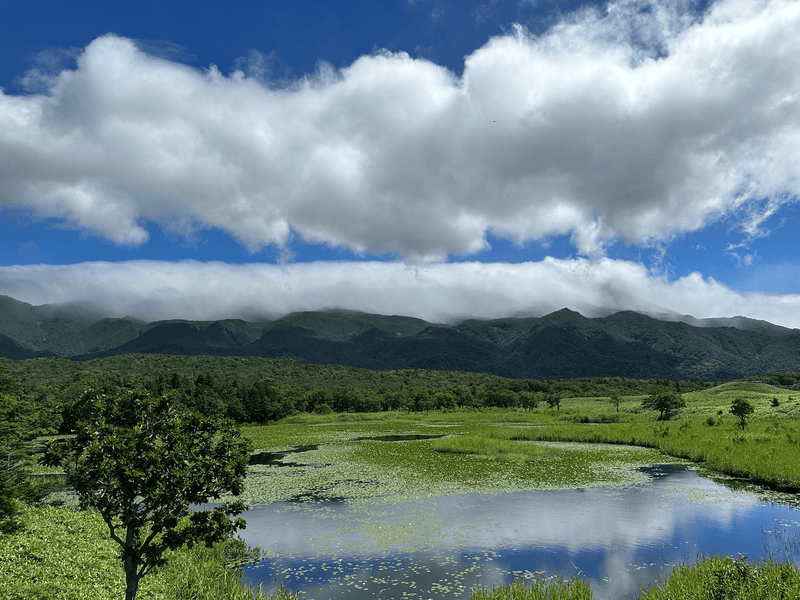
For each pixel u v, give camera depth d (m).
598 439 69.38
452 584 18.59
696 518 27.56
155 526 10.89
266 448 66.25
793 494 33.66
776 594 13.48
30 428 29.47
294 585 18.64
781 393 118.19
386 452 57.44
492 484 37.41
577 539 23.89
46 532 20.08
